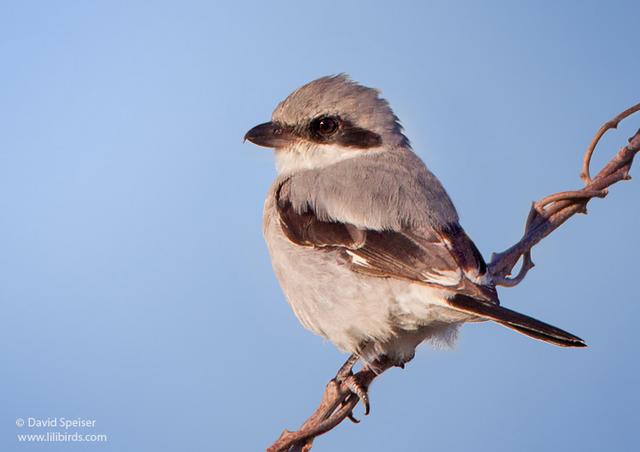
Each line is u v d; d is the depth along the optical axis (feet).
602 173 34.22
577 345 26.73
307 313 33.73
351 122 36.06
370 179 33.40
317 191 33.91
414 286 30.63
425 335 32.89
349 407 31.89
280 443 28.76
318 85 36.88
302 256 33.22
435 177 34.50
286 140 36.68
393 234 31.68
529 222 34.27
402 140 36.96
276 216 34.71
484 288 29.68
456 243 31.19
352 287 31.96
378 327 32.07
